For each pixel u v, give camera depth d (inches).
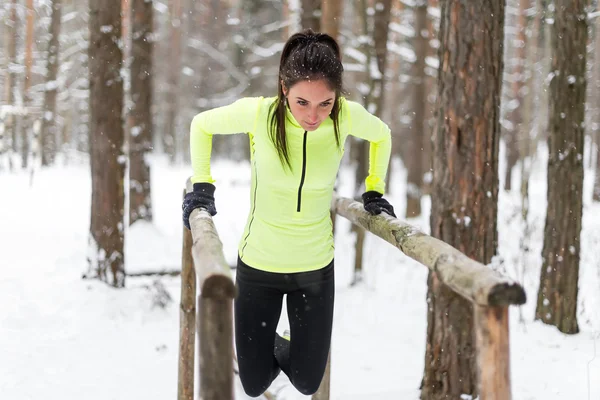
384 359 197.9
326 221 103.1
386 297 293.6
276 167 94.3
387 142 105.4
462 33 150.3
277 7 973.8
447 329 152.2
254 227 101.3
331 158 95.4
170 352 197.6
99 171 255.6
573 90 222.1
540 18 410.6
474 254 151.5
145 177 396.2
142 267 315.3
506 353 55.9
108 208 256.7
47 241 340.2
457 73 150.8
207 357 57.5
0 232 353.7
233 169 1008.9
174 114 1214.3
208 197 95.0
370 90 364.5
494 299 54.5
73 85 990.4
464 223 150.9
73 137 1221.7
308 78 81.0
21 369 174.1
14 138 853.2
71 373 174.9
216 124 95.9
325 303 104.0
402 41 714.2
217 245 67.3
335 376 181.0
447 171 152.7
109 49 253.9
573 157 220.7
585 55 222.8
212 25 1131.9
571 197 221.8
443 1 155.2
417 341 219.6
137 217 392.2
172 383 171.8
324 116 85.2
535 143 578.2
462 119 150.3
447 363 152.9
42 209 450.9
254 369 105.2
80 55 937.5
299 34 87.5
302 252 100.0
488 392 56.0
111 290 246.2
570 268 222.2
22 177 635.5
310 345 103.5
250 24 1005.2
